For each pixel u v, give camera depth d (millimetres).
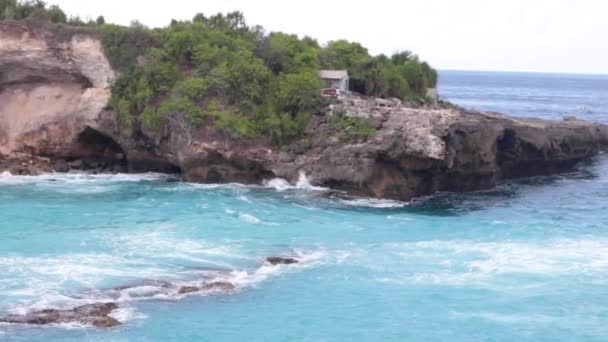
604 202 69938
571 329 37281
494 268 45781
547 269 45781
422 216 59688
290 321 37312
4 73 75812
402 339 35750
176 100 70875
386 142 64562
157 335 34844
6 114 75750
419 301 40312
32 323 34906
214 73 73062
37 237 49188
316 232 53031
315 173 66562
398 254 48219
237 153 68625
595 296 41438
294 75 74188
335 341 35344
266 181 68500
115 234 50469
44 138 74938
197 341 34656
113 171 75250
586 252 49656
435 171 66812
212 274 42812
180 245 48375
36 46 75000
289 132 70188
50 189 65750
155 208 58656
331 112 71125
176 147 70250
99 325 35125
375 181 65188
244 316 37625
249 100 72312
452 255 48312
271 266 44750
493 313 38969
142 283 40719
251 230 52844
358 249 49125
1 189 65250
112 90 74250
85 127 74500
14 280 40312
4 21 75125
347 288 41875
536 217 61406
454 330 36875
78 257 44844
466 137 69500
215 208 59125
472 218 59688
